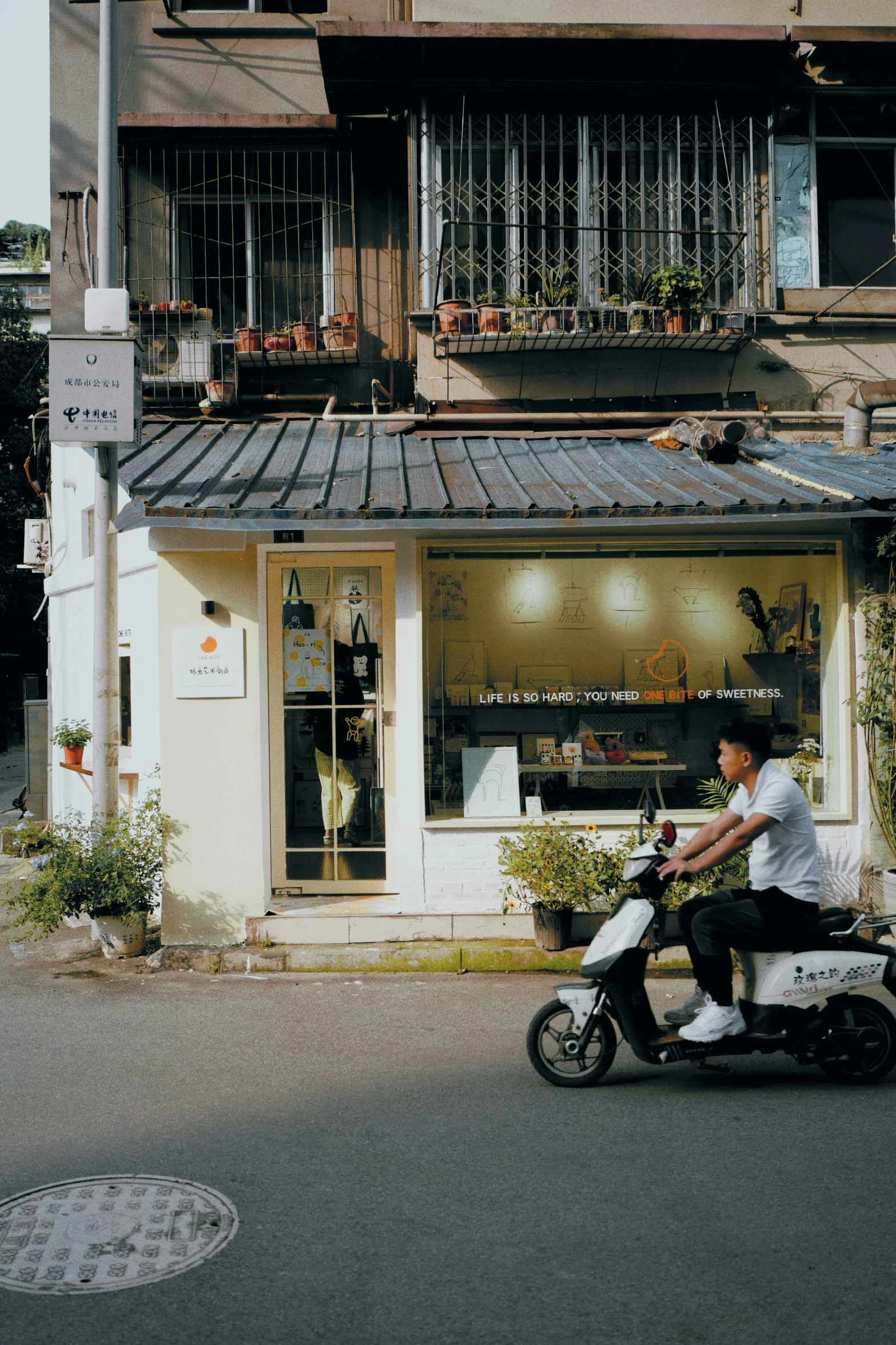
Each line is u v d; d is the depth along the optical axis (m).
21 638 31.03
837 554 8.38
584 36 9.98
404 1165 4.50
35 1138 4.83
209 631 8.02
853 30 10.07
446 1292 3.53
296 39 11.12
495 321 10.07
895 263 10.95
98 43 11.09
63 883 7.64
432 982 7.41
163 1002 6.96
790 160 10.74
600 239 10.45
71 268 11.04
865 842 8.23
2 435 25.73
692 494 7.74
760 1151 4.59
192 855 8.01
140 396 7.85
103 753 8.03
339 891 8.52
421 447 9.46
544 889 7.51
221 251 11.16
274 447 9.37
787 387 10.53
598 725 8.37
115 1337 3.31
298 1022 6.55
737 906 5.30
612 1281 3.58
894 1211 4.04
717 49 10.16
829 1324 3.34
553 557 8.32
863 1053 5.40
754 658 8.46
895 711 8.03
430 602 8.25
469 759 8.25
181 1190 4.28
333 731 8.52
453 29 9.95
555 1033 5.47
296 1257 3.76
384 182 11.15
